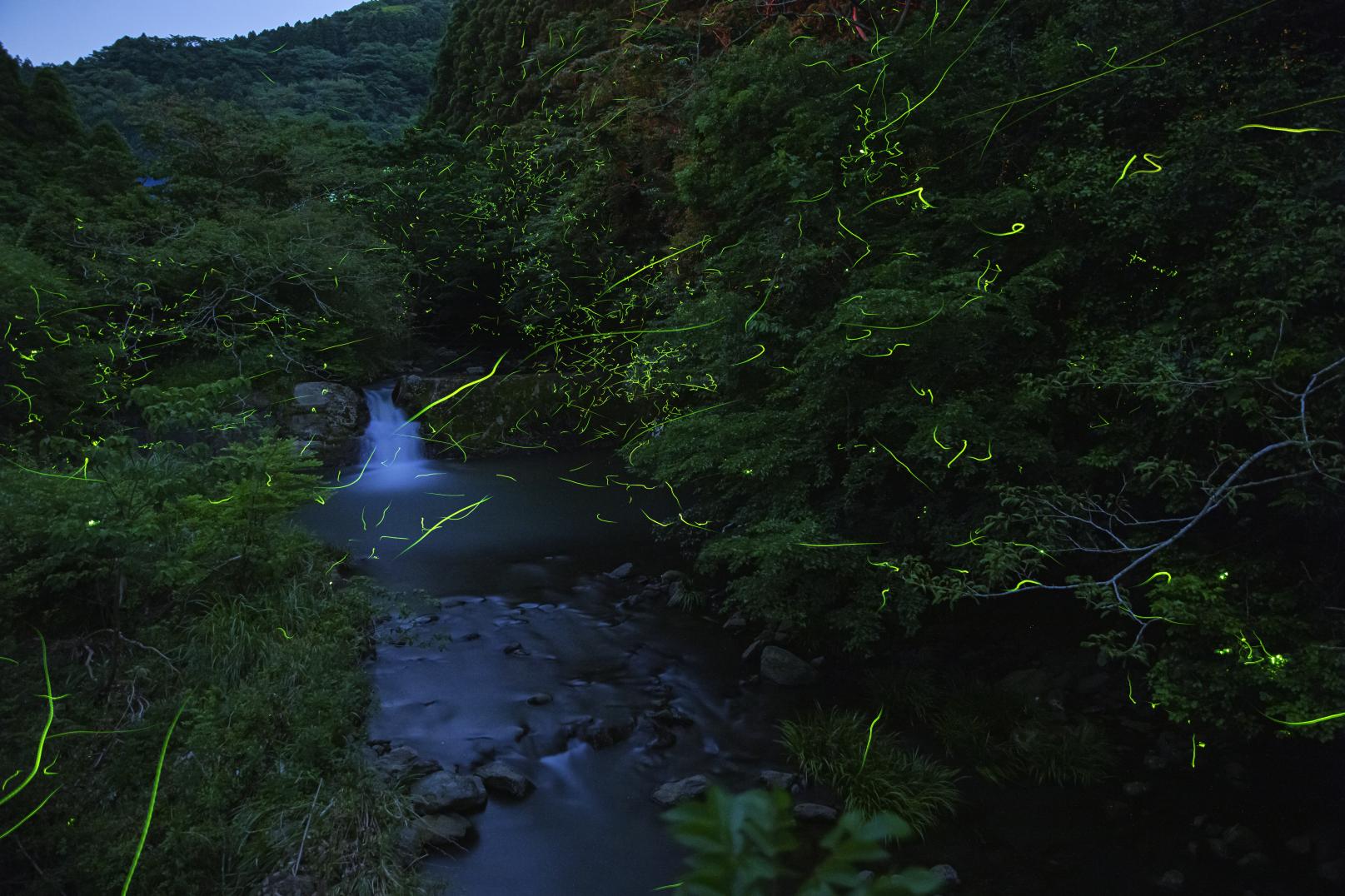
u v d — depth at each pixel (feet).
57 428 41.32
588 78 54.13
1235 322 17.83
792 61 26.71
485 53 102.37
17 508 21.15
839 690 24.31
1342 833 17.56
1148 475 17.79
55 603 21.35
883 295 20.27
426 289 77.20
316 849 15.84
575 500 45.29
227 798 16.51
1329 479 15.17
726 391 28.43
